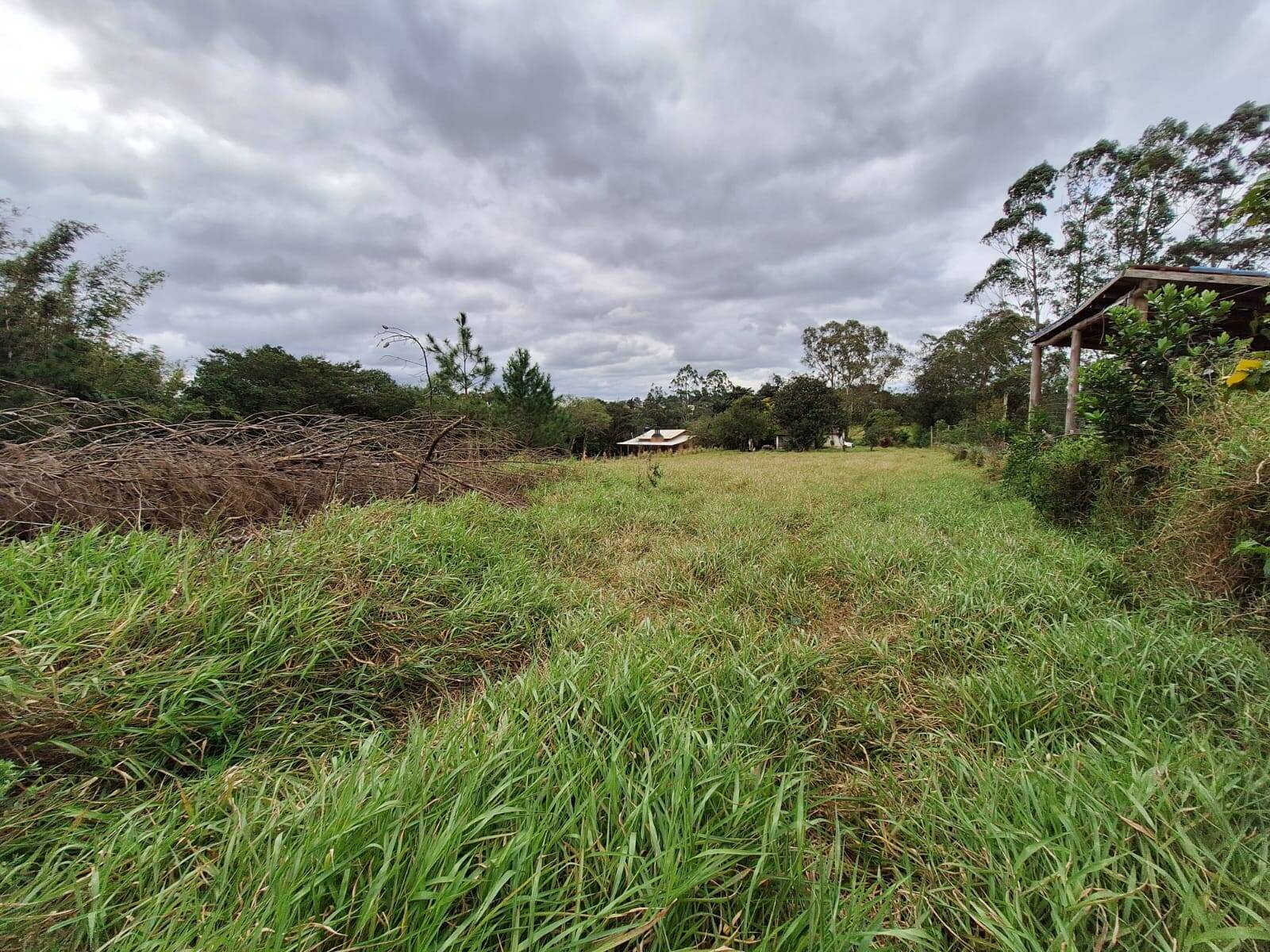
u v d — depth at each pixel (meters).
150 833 1.15
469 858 1.04
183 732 1.50
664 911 0.92
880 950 0.93
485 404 10.65
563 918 0.94
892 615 2.70
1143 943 0.92
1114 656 1.86
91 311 9.41
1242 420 2.51
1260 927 0.84
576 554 3.88
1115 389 3.44
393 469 5.21
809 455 21.48
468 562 2.99
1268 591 2.10
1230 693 1.63
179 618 1.82
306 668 1.82
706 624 2.51
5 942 0.95
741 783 1.29
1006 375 22.95
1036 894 1.02
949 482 8.27
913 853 1.21
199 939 0.90
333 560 2.40
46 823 1.20
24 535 2.92
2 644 1.59
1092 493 4.07
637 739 1.51
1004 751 1.58
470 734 1.46
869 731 1.77
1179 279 4.92
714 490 6.93
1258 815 1.10
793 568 3.36
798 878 1.04
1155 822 1.09
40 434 4.05
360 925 0.88
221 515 3.57
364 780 1.24
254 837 1.12
